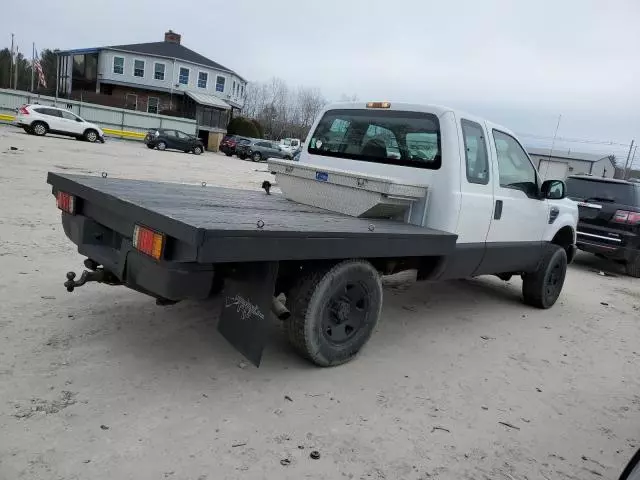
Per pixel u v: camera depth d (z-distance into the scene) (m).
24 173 12.05
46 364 3.37
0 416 2.77
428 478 2.74
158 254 2.85
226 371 3.61
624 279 9.63
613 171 57.09
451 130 4.46
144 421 2.90
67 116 28.03
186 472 2.54
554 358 4.78
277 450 2.80
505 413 3.58
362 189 4.22
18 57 58.81
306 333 3.58
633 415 3.80
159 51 50.12
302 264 3.62
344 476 2.66
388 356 4.27
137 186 4.26
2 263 5.29
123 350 3.70
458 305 6.11
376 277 3.90
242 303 3.32
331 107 5.47
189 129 41.62
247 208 3.83
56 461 2.49
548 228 6.05
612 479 2.96
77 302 4.50
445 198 4.42
